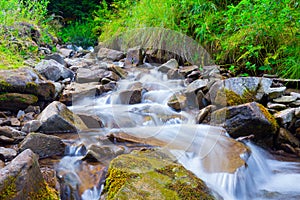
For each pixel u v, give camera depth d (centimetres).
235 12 456
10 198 141
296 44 387
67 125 255
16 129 257
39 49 504
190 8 488
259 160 257
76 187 190
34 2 609
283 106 306
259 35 401
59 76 388
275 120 290
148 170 182
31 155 165
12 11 501
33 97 302
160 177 178
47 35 593
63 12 983
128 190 167
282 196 221
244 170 222
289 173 249
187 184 176
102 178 194
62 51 606
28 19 566
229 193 204
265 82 331
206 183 191
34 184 159
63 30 846
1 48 392
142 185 170
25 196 150
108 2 927
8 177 145
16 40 455
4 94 285
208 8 475
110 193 172
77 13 973
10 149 217
